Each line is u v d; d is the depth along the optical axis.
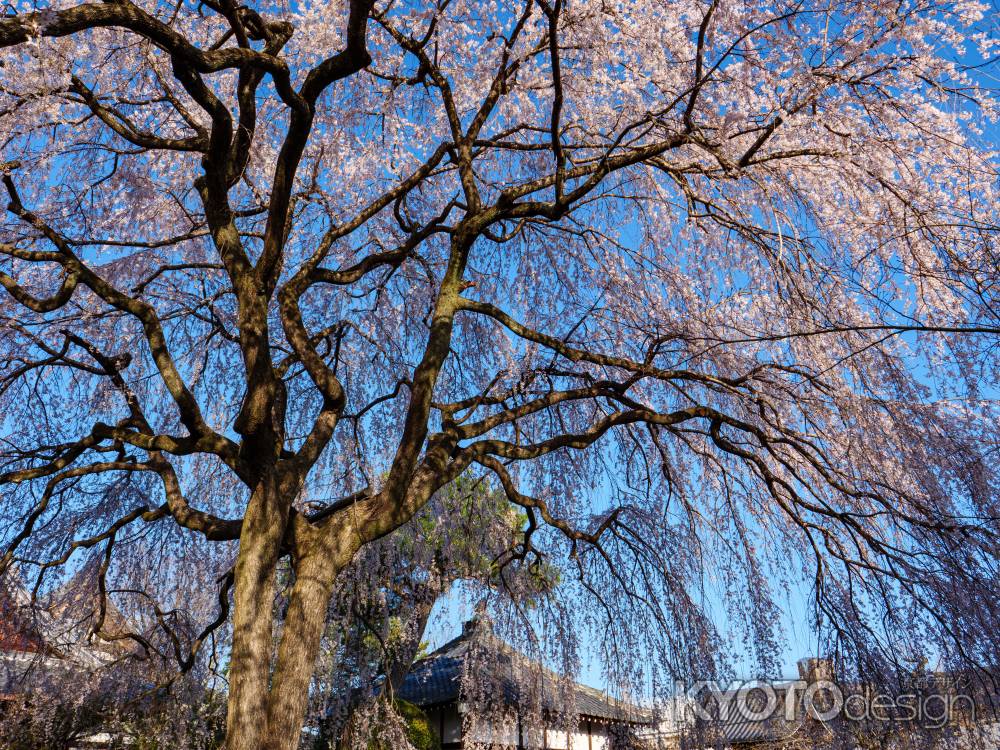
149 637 8.36
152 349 6.13
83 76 7.01
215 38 8.16
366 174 9.19
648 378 8.46
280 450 6.97
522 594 8.49
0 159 6.82
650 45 7.11
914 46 6.10
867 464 7.06
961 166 6.38
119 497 8.16
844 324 6.92
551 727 9.12
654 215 8.83
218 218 6.71
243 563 5.39
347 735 8.96
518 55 8.00
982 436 6.87
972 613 6.41
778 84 6.14
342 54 6.14
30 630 7.69
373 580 8.65
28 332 7.00
